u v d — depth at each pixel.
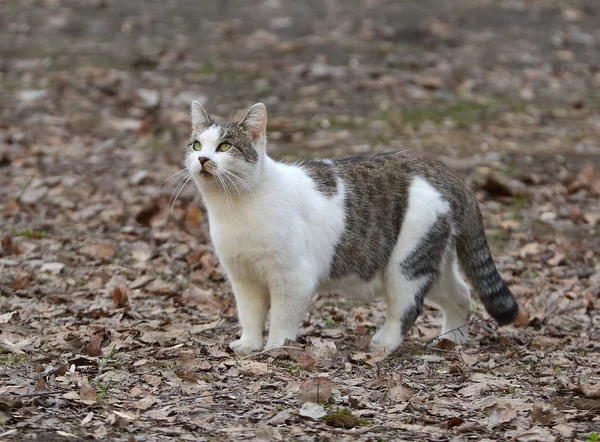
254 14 27.06
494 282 10.66
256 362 9.19
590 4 28.88
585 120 20.53
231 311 11.38
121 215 14.84
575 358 9.71
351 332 10.73
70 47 23.78
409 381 8.87
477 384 8.70
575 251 13.81
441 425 7.65
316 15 27.11
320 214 9.88
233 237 9.53
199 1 28.14
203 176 9.41
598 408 8.02
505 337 10.48
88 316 10.72
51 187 16.17
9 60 22.83
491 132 19.42
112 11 26.81
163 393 8.28
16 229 14.27
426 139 18.75
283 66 22.73
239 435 7.37
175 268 12.95
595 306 11.83
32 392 7.93
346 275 10.20
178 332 10.24
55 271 12.41
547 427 7.65
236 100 20.70
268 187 9.51
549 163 17.72
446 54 24.30
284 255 9.53
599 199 16.28
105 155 17.92
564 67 24.00
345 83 21.83
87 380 8.42
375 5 28.19
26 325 10.24
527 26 26.83
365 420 7.75
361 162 10.41
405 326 10.19
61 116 19.81
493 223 15.07
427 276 10.20
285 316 9.77
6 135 18.50
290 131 18.94
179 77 21.97
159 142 18.72
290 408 8.00
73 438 7.16
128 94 20.78
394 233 10.14
